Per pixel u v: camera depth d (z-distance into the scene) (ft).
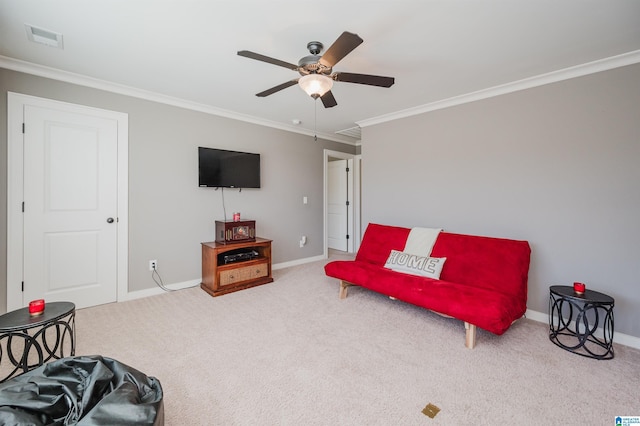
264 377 5.71
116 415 3.27
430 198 11.26
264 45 6.86
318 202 16.46
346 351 6.70
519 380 5.67
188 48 7.02
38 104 8.25
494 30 6.21
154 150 10.37
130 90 9.65
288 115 12.66
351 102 10.85
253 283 11.49
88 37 6.56
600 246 7.69
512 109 9.16
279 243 14.57
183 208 11.14
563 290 7.32
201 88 9.59
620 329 7.38
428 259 9.18
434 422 4.59
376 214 13.16
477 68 8.00
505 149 9.32
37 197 8.34
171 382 5.53
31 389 3.78
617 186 7.43
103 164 9.37
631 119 7.22
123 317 8.48
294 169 15.14
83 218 9.08
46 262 8.52
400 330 7.79
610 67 7.45
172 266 10.91
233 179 12.28
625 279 7.34
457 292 7.35
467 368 6.06
